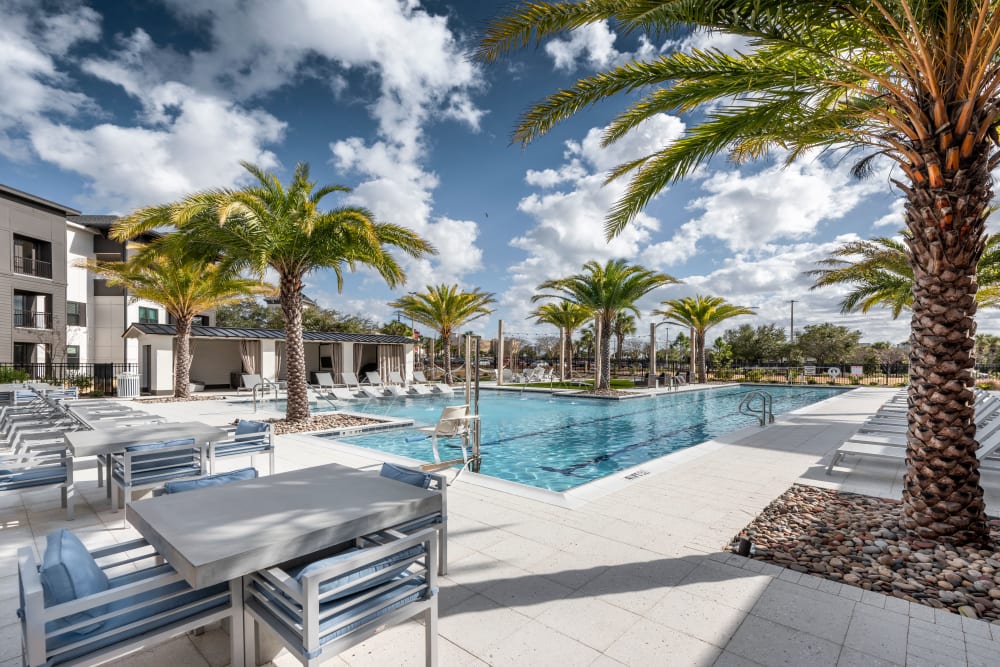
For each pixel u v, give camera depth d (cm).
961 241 361
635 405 1670
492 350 3778
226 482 319
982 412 784
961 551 352
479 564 332
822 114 440
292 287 1022
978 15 323
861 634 250
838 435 881
